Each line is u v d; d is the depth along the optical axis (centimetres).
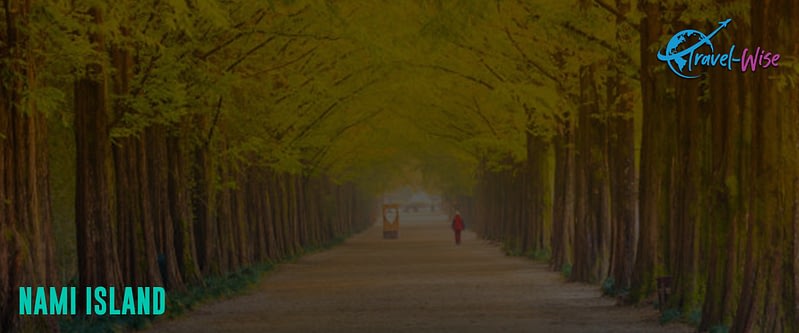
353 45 3659
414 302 2741
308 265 4834
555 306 2556
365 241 8012
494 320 2238
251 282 3441
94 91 2162
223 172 3653
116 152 2425
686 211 2136
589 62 2858
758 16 1659
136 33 1859
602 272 3312
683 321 2067
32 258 1691
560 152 4053
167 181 3017
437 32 2411
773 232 1666
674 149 2369
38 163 1741
